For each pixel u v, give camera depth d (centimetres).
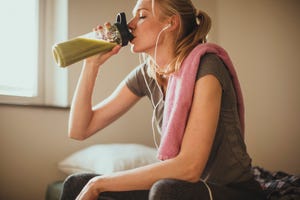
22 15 198
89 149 179
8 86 191
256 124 248
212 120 90
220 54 104
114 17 212
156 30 109
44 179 185
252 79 250
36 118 186
